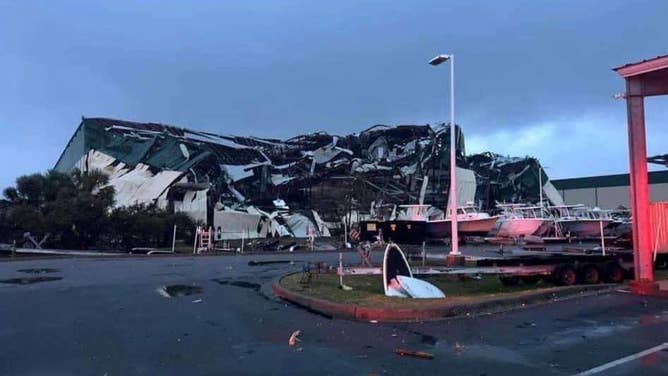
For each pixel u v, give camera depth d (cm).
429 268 1655
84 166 6938
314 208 7644
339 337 923
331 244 4938
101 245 4988
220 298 1399
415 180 8169
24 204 4888
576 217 5969
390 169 8169
